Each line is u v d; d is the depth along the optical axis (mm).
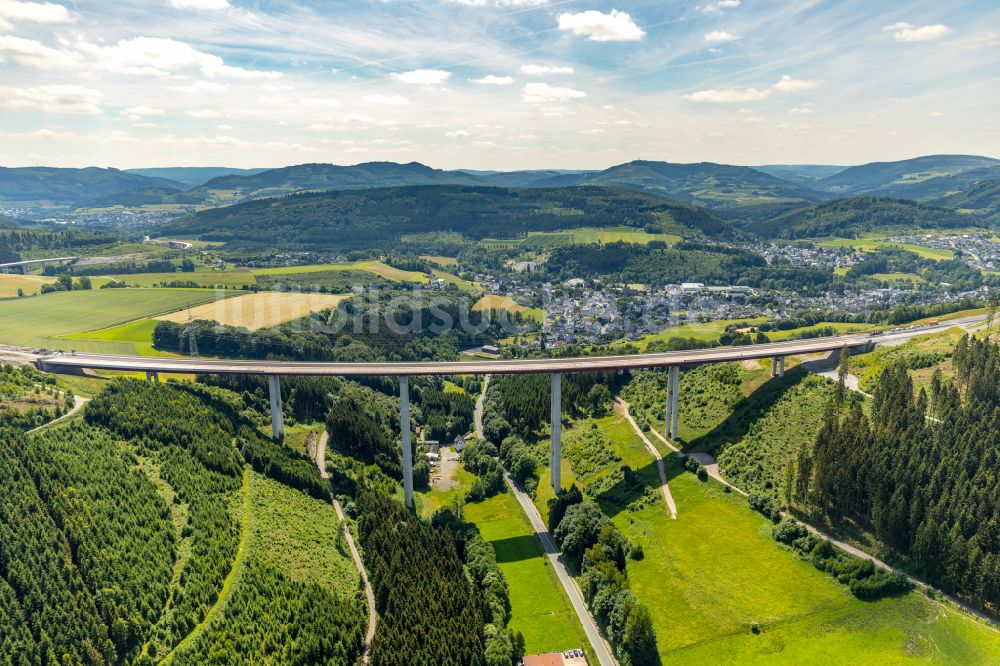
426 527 187875
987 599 145625
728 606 156375
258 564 157500
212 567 151375
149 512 159125
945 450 172375
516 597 170375
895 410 191625
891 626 144500
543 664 142625
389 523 182750
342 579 165375
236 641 135625
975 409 185375
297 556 167125
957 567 150000
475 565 179250
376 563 167250
